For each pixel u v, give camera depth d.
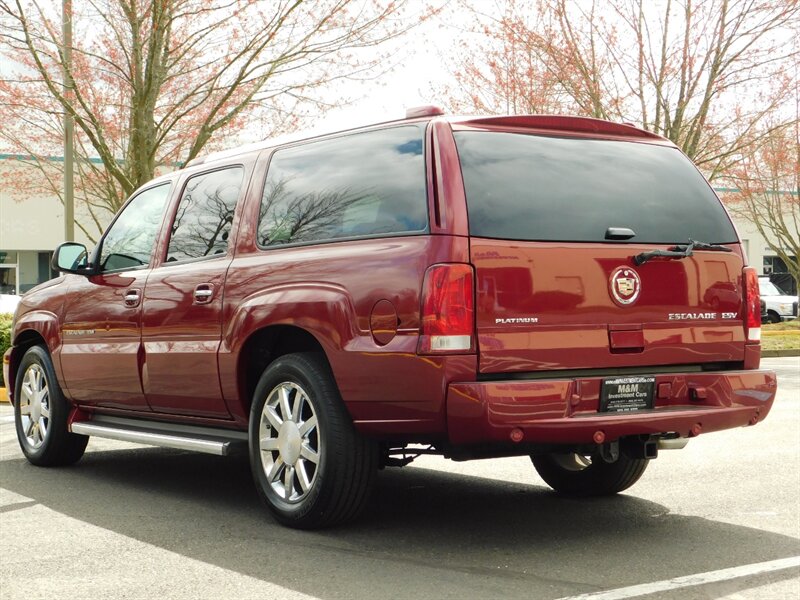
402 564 4.47
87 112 14.62
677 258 5.04
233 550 4.76
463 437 4.44
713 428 4.99
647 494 6.18
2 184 27.45
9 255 39.91
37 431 7.46
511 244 4.59
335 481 4.92
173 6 14.83
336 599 3.94
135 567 4.46
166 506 5.88
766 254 51.22
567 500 6.01
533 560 4.54
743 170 29.17
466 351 4.44
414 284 4.54
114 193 21.44
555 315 4.65
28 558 4.64
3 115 18.23
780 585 4.12
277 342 5.59
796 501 5.93
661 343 4.93
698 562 4.51
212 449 5.70
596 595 3.96
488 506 5.84
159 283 6.17
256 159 5.85
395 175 4.86
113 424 6.86
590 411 4.64
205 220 6.07
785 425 9.42
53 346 7.18
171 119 19.00
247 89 16.55
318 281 4.99
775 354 21.64
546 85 19.62
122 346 6.46
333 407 4.93
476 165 4.68
